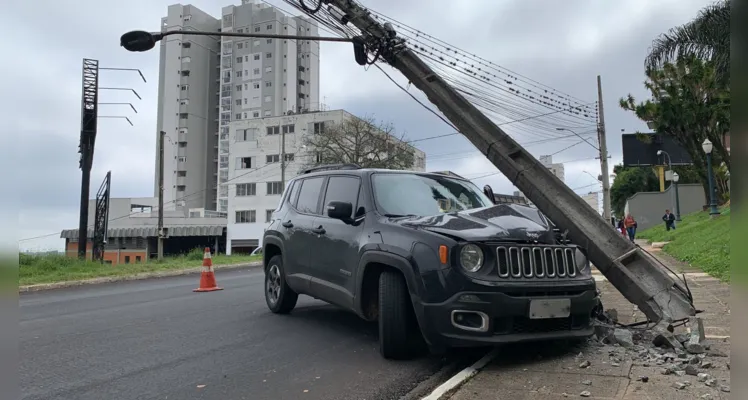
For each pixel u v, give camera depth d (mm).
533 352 4781
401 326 4715
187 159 92500
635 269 6414
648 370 4121
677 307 5887
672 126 23812
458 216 4961
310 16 12984
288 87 90312
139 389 4191
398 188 5664
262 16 91000
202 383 4336
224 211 72062
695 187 42250
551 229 4863
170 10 95000
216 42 98062
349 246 5371
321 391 4121
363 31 12672
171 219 62125
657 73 22516
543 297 4262
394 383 4289
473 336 4129
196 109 94062
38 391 4145
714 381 3752
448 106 11133
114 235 60625
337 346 5500
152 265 17359
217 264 18953
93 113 24672
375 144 44406
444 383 4004
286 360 4992
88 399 3965
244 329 6371
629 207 44281
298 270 6539
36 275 14172
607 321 5770
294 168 57938
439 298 4242
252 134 60562
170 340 5840
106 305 8562
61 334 6188
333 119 57281
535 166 8680
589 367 4250
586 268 4727
